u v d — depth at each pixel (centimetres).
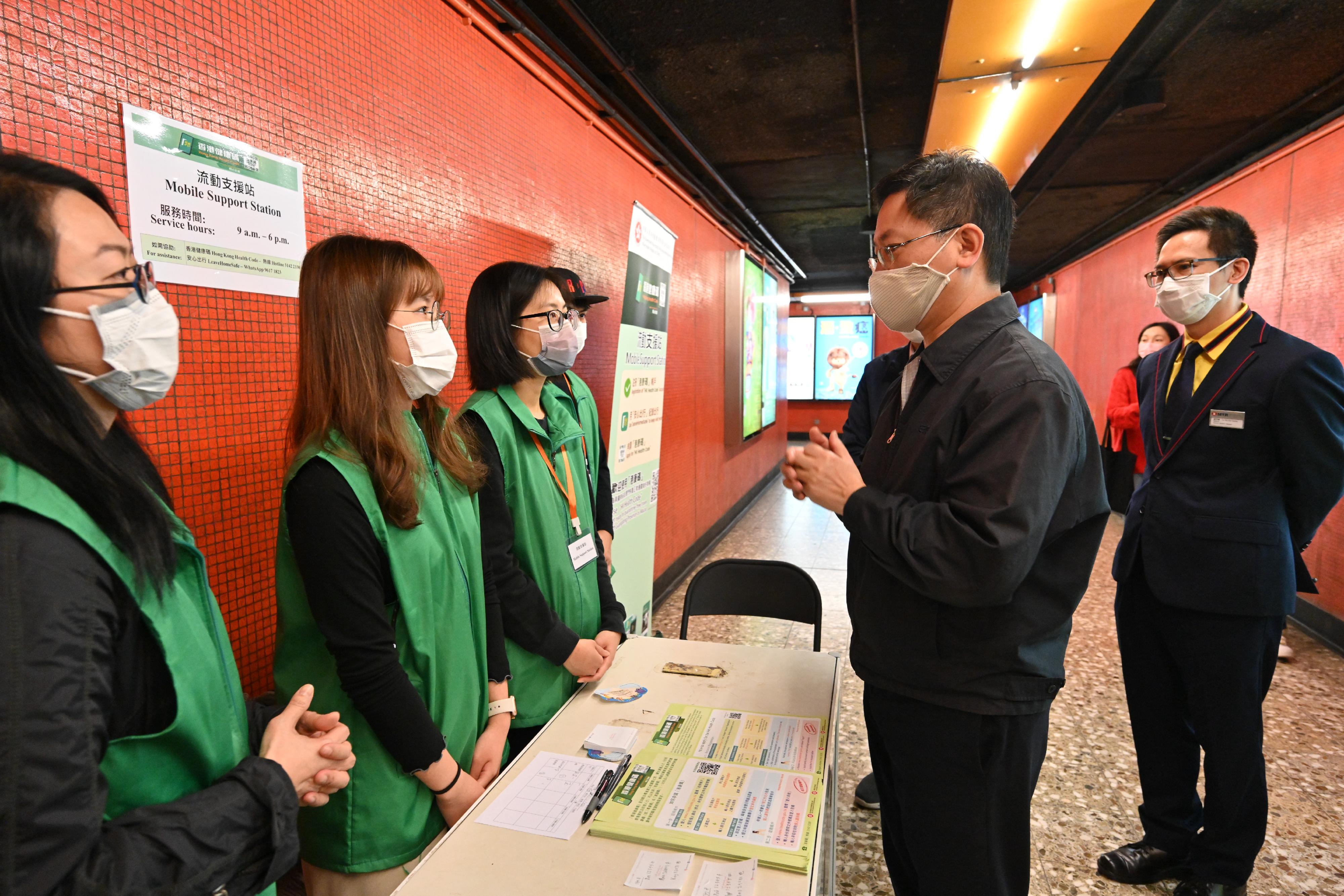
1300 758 234
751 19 290
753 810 99
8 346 53
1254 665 160
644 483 296
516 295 151
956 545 93
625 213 347
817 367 1188
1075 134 428
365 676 95
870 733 126
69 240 58
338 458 96
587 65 321
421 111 184
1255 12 285
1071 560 105
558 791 106
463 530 116
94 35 104
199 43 121
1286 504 162
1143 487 180
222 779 66
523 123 240
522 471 150
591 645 146
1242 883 164
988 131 389
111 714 60
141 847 57
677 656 160
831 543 566
